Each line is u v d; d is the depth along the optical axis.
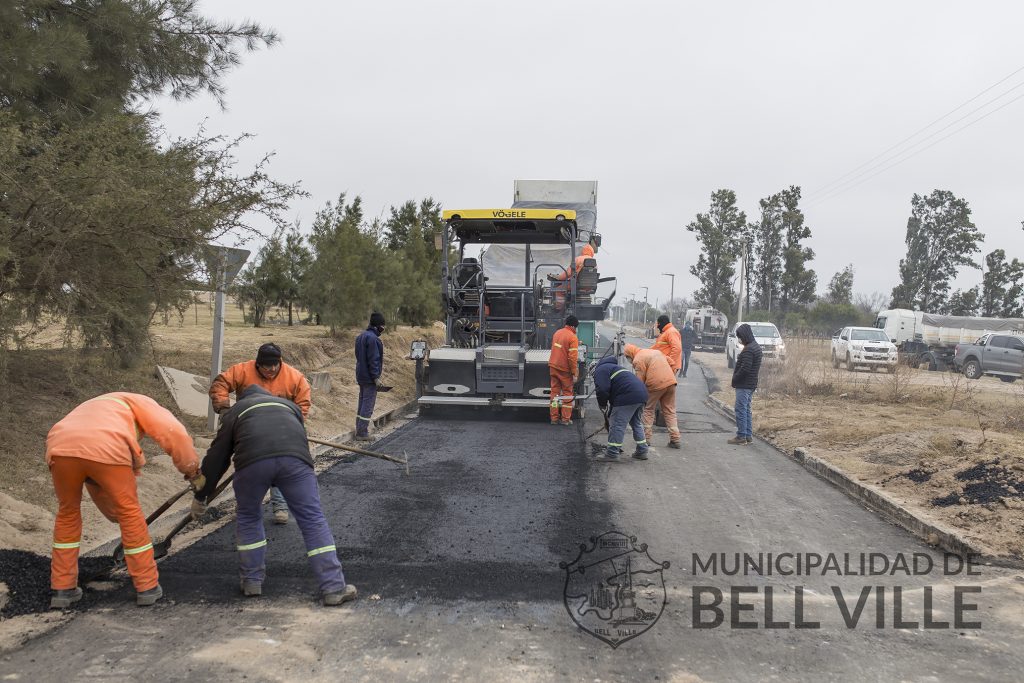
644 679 3.97
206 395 10.41
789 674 4.07
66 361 7.84
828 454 10.17
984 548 6.18
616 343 15.73
